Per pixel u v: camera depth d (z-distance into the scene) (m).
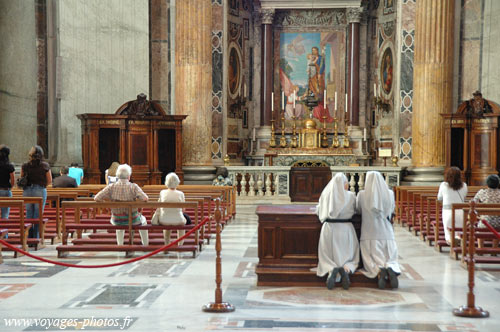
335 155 24.56
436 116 20.81
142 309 6.49
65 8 19.78
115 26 21.03
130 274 8.44
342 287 7.58
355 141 26.02
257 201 20.73
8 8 19.94
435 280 8.12
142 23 21.64
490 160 19.28
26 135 19.66
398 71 23.22
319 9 26.64
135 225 9.94
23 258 9.70
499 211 8.73
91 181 18.66
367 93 26.45
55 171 19.44
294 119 25.69
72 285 7.69
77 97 20.14
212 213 13.68
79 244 10.34
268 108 26.53
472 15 22.11
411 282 7.98
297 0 26.09
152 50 22.22
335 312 6.41
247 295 7.20
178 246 9.92
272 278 7.71
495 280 8.15
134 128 19.02
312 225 7.80
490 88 21.91
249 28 26.61
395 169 20.77
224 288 7.58
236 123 25.88
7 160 11.03
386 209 7.58
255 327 5.82
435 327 5.85
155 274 8.45
